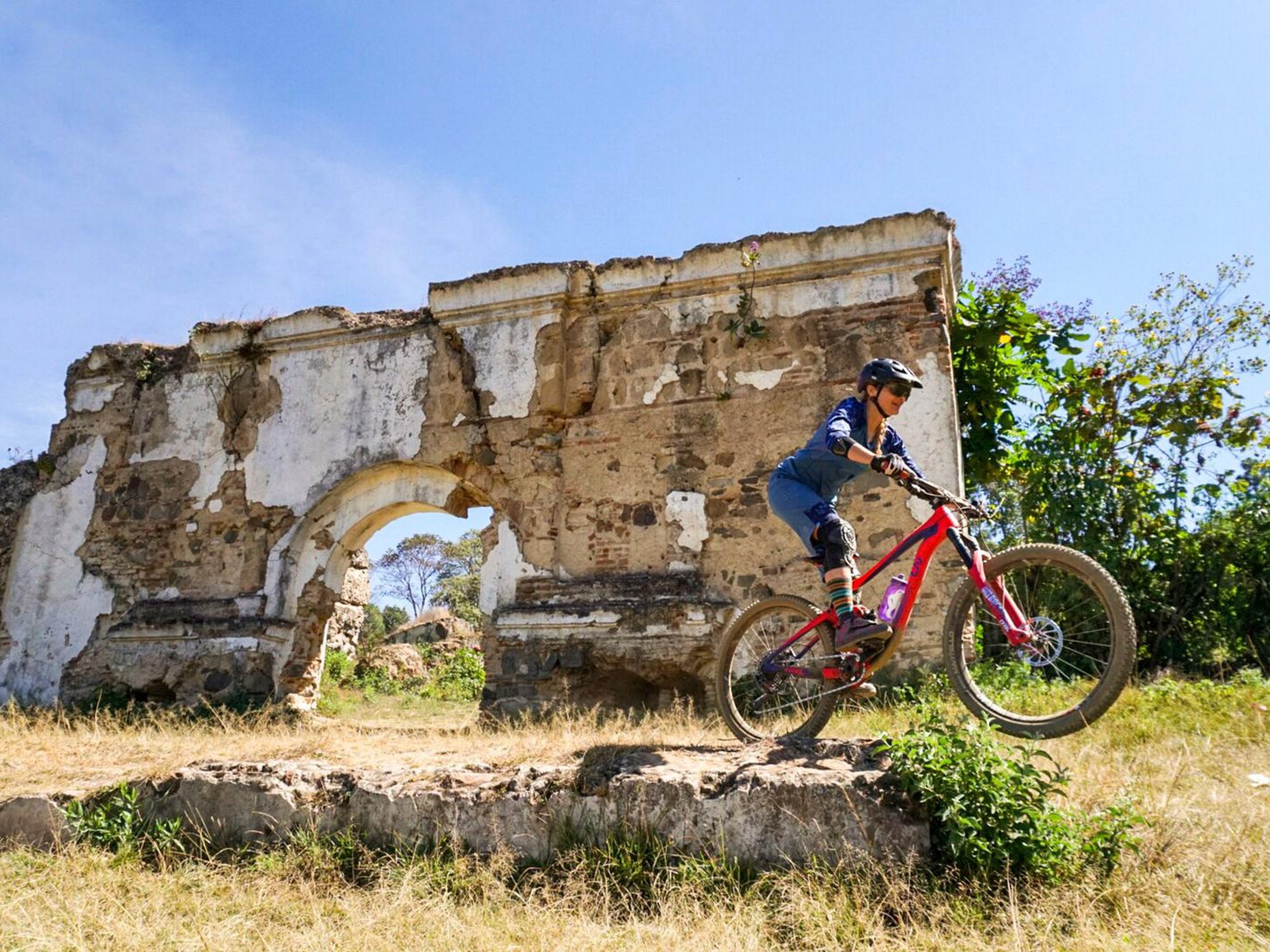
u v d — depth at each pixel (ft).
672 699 30.68
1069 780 12.85
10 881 14.80
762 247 33.30
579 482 33.96
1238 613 39.73
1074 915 11.19
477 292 36.40
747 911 12.14
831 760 14.32
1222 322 44.32
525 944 11.86
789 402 32.19
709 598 30.99
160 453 40.06
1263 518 41.32
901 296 31.86
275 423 38.70
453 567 144.05
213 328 40.01
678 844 13.70
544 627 31.94
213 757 18.63
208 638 36.17
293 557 37.42
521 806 14.70
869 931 11.35
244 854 15.64
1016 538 40.81
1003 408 37.96
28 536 40.96
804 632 16.85
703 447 32.83
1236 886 11.33
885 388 15.60
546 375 34.99
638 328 34.65
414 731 27.78
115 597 38.75
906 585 15.23
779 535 31.19
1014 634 14.17
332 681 45.44
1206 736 17.90
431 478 36.63
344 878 14.58
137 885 14.60
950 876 12.26
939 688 26.05
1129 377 42.60
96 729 26.08
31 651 39.19
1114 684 13.29
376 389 37.52
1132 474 41.11
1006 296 37.06
